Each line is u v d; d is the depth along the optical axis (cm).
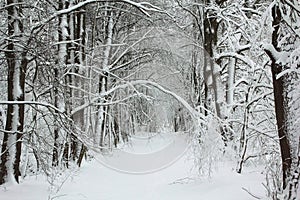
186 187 1133
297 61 717
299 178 711
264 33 952
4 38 1127
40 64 1182
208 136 1168
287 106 739
